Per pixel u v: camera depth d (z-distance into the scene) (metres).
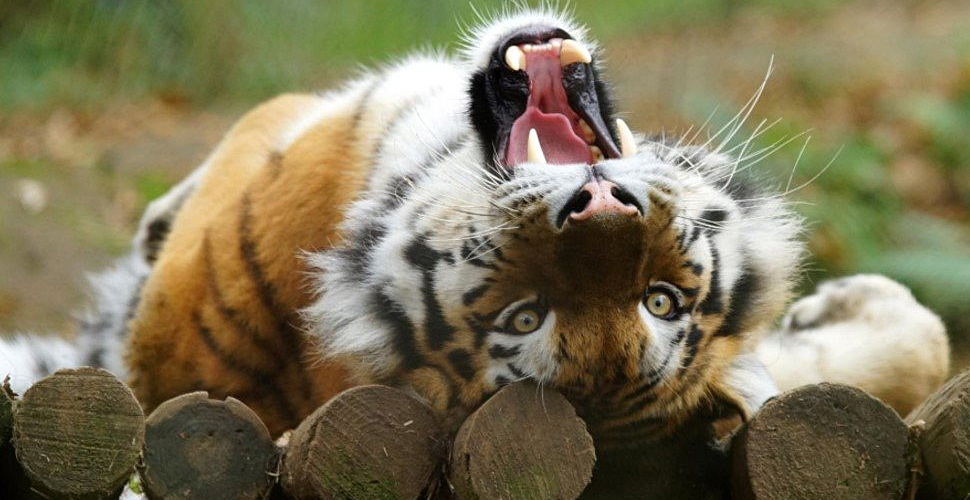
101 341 9.68
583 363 6.04
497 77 6.96
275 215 8.09
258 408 8.35
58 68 22.00
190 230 8.66
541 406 5.73
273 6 22.42
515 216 5.97
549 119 6.75
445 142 7.36
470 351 6.45
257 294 8.15
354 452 5.68
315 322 7.14
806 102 23.78
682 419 6.38
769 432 5.79
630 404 6.20
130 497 6.64
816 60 25.73
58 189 16.66
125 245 15.22
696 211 6.68
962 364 14.55
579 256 5.74
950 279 15.59
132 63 22.17
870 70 25.31
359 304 6.88
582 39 7.32
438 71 8.16
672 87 23.20
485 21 7.54
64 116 20.84
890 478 5.78
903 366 9.68
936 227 18.17
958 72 24.89
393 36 22.41
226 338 8.27
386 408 5.74
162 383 8.58
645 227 5.66
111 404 5.42
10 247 14.50
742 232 6.89
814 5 31.83
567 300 5.98
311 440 5.63
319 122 8.37
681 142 7.48
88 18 22.33
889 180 19.50
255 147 8.90
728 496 6.27
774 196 7.36
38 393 5.38
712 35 28.98
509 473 5.64
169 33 22.25
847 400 5.80
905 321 9.88
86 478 5.40
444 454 5.84
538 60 6.88
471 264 6.39
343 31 22.44
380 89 8.28
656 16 29.72
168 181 17.62
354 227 7.20
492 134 7.00
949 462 5.68
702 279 6.40
